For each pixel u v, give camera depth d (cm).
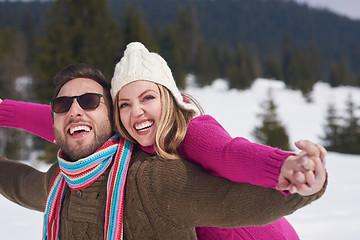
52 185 180
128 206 156
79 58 1791
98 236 161
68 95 170
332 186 673
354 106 3803
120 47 1978
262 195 129
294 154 117
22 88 2495
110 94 180
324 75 14150
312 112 4931
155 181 152
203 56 6444
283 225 195
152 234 153
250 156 129
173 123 166
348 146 3612
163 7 18312
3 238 365
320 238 358
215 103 4972
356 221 416
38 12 11212
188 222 150
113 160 171
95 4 1941
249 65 7381
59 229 174
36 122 220
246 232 181
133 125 164
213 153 145
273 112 2762
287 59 8562
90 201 164
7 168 218
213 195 141
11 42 4506
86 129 168
